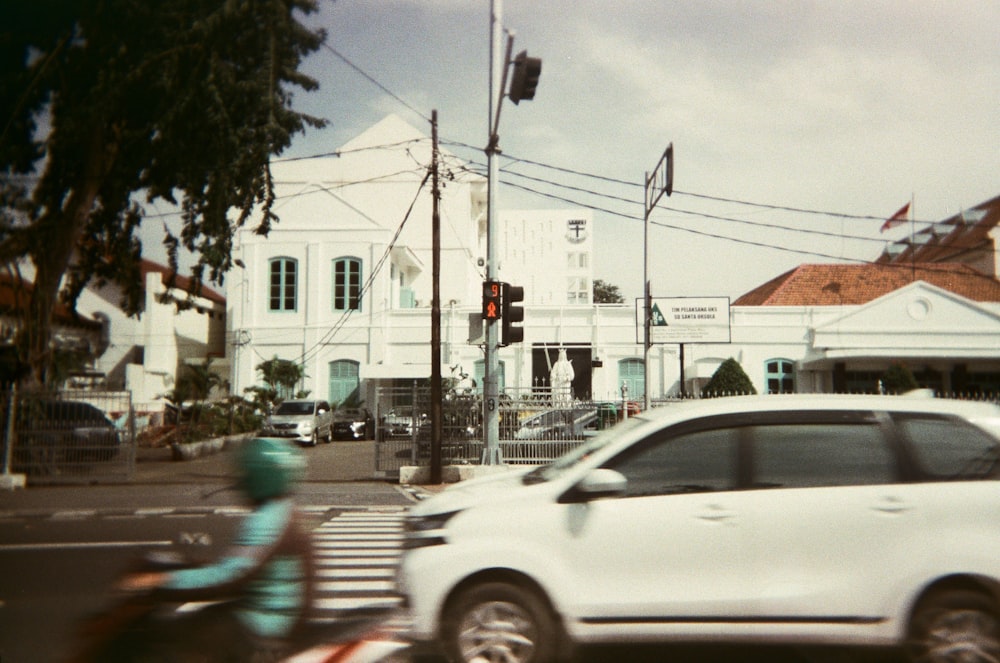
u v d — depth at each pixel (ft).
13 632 21.29
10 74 56.03
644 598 17.12
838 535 17.24
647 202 76.38
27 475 60.29
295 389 129.18
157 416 108.27
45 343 67.62
